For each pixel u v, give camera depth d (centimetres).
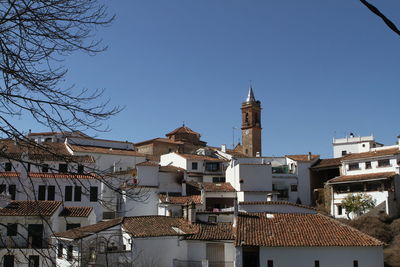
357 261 3684
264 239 3694
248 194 5869
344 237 3812
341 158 7062
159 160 7762
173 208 5191
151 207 5534
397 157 6084
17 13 988
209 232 3919
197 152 7994
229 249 3841
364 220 5347
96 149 6700
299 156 7562
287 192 6994
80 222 4253
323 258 3659
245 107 10494
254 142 10231
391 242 4916
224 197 5916
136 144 9000
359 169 6481
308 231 3909
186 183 6028
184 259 3778
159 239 3688
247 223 3988
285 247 3631
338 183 6366
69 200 4744
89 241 3469
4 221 3694
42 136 6150
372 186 6034
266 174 6012
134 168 6506
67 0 1033
